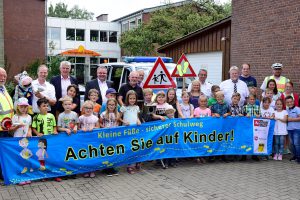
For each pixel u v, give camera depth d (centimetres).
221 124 791
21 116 642
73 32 4262
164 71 832
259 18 1249
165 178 671
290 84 880
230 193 588
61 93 741
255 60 1275
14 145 617
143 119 759
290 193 590
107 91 750
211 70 1650
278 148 830
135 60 1215
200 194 583
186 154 766
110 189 606
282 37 1155
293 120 810
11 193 580
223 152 797
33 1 2608
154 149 736
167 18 2808
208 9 2902
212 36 1622
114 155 694
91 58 4353
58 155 647
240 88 855
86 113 684
